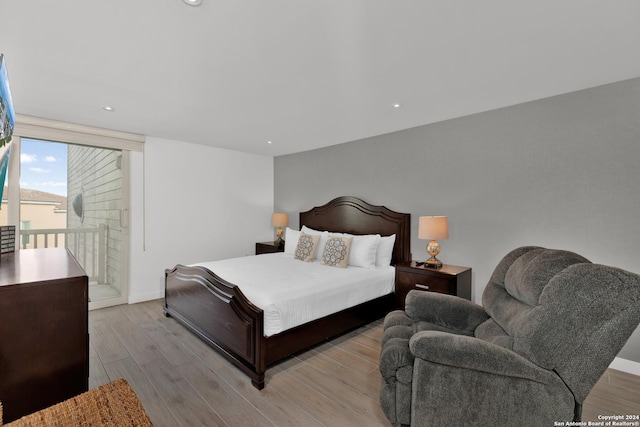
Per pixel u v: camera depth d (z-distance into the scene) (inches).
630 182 90.4
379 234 152.0
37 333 43.4
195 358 98.0
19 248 124.6
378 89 97.3
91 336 114.0
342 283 110.9
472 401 54.9
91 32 66.0
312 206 190.2
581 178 98.7
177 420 69.4
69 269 52.4
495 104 111.3
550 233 104.7
